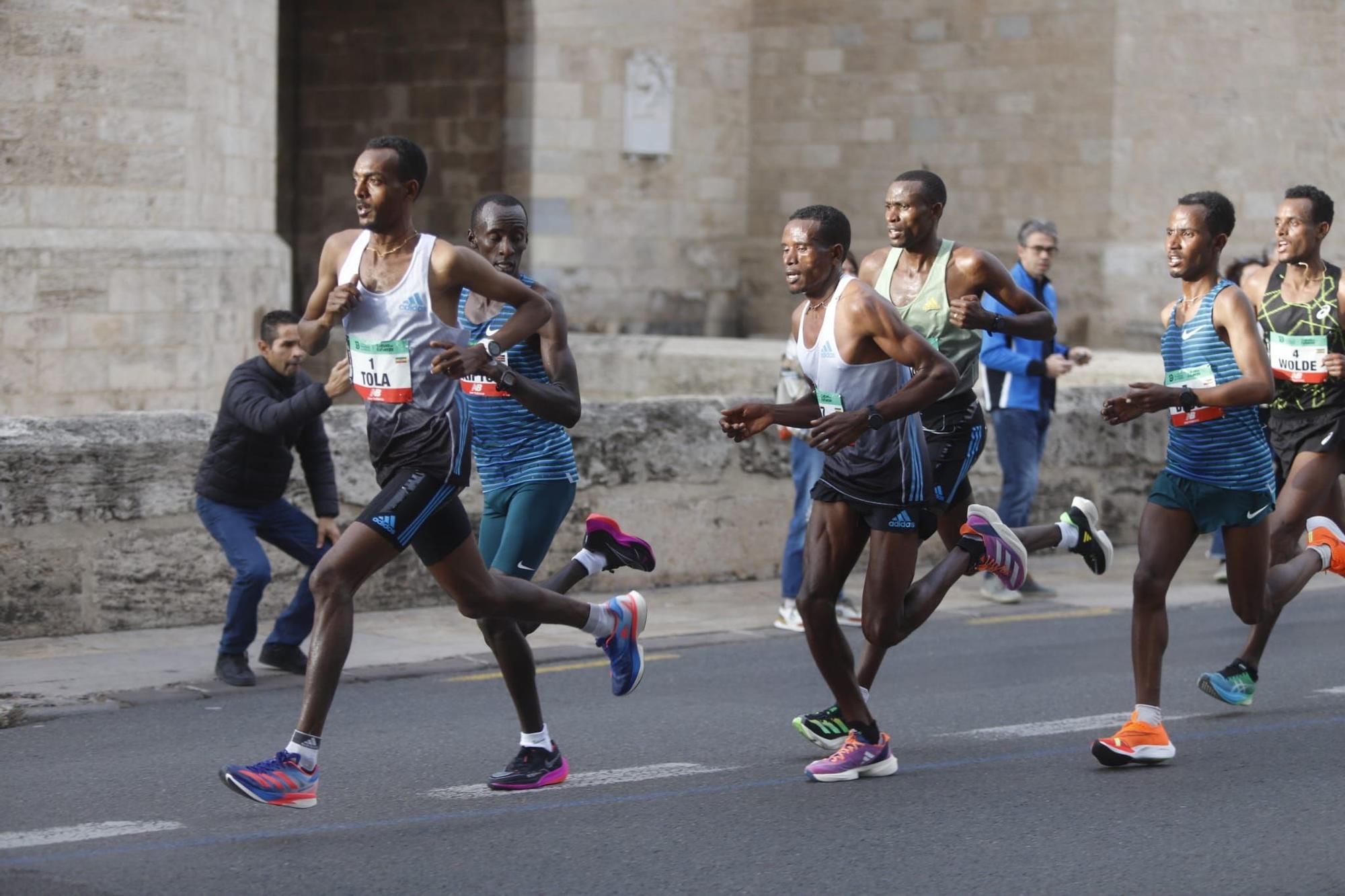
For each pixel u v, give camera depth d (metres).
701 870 11.58
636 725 16.34
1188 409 14.58
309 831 12.45
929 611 14.24
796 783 14.09
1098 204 54.62
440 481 12.30
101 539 20.19
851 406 13.56
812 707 17.25
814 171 60.28
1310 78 52.75
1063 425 28.28
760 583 25.27
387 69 58.28
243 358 41.44
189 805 13.20
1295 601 24.33
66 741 15.44
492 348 12.26
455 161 57.59
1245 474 14.88
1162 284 53.16
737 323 61.69
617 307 58.50
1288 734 16.00
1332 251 53.03
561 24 56.59
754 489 25.34
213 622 21.02
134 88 38.22
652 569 15.17
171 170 38.84
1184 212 14.81
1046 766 14.74
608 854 11.93
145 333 38.44
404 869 11.52
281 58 59.59
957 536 16.59
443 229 57.88
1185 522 15.02
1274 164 53.06
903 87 58.31
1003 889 11.20
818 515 14.02
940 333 15.84
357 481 21.94
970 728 16.31
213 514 18.05
